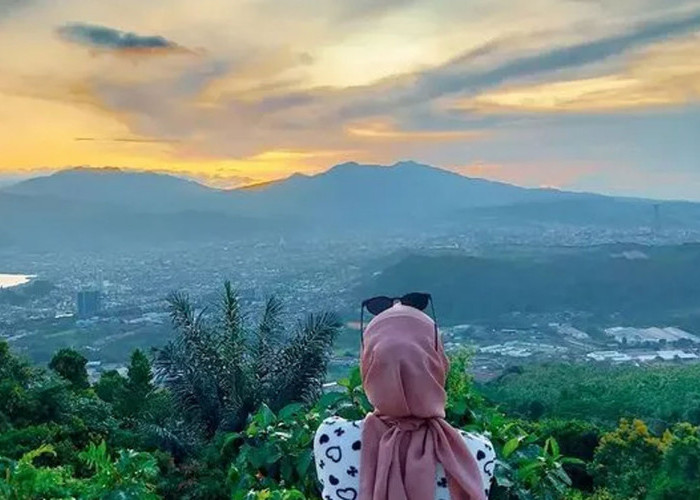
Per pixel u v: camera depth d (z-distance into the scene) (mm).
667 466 11430
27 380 14023
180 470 8797
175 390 12617
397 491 2014
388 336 2109
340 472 2107
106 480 4516
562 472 3350
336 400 3562
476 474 2066
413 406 2053
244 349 12523
